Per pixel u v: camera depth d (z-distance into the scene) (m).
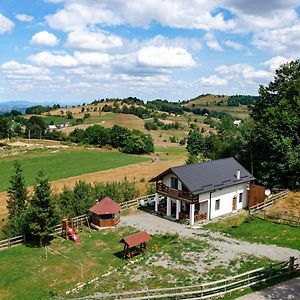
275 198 52.47
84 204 49.78
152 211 52.62
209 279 29.95
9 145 133.12
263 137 58.09
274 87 67.44
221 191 50.00
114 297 27.50
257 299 24.58
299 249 36.50
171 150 147.12
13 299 30.84
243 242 39.38
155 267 33.31
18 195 52.34
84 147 137.00
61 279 34.09
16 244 43.03
